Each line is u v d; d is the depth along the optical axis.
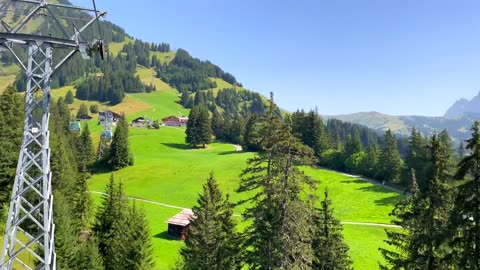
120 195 55.09
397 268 26.53
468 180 21.67
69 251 40.62
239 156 140.25
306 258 27.17
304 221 27.00
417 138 101.19
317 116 136.62
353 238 69.88
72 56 15.48
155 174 118.81
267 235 27.38
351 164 121.56
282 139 26.69
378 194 97.56
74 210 56.44
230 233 34.66
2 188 44.91
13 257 14.37
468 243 20.77
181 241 65.62
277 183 27.12
